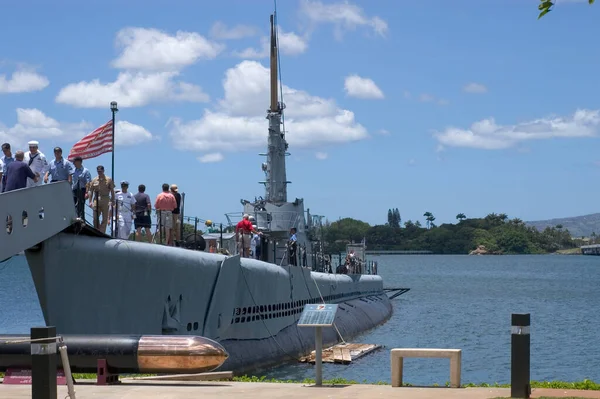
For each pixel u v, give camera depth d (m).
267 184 33.44
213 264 22.52
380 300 50.06
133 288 18.83
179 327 20.56
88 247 17.36
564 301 64.94
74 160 18.42
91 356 13.03
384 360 27.86
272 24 33.44
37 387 9.92
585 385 13.52
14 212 14.68
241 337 24.77
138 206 21.06
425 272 138.88
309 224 36.34
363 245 51.41
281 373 25.00
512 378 11.55
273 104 33.41
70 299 17.02
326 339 31.98
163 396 11.90
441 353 12.98
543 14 9.71
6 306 57.03
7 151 16.95
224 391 12.41
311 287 33.44
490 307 57.84
